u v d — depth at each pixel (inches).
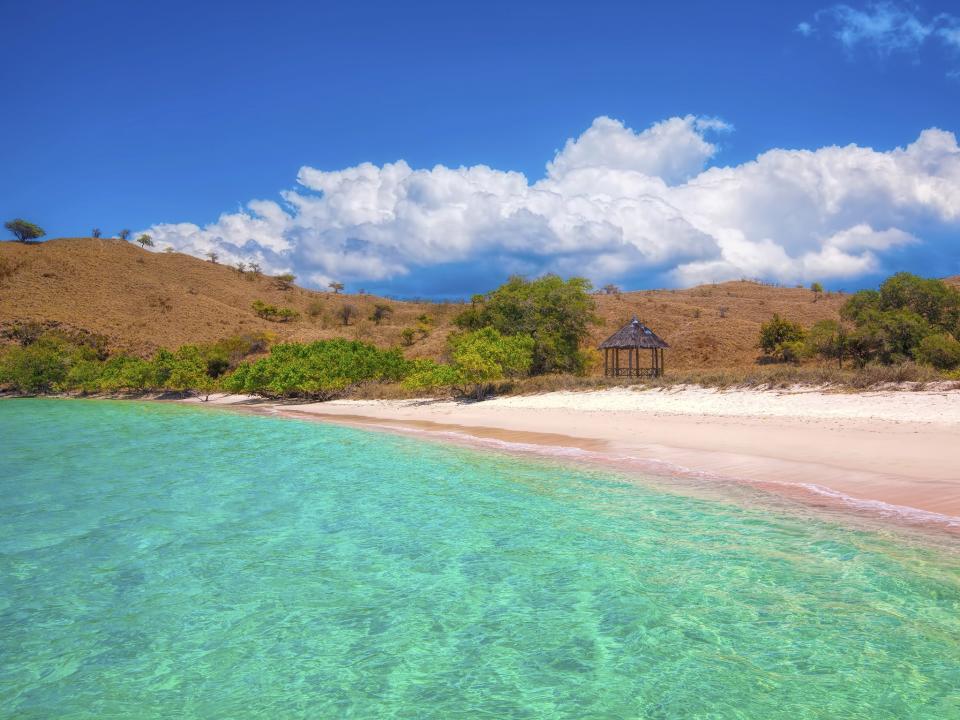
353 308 4970.5
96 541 449.1
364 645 282.4
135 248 5497.1
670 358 2439.7
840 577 326.6
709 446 729.0
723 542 390.3
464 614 309.9
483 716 224.1
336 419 1409.9
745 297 4827.8
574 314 1784.0
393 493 581.0
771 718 214.7
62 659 277.0
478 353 1440.7
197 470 734.5
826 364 1824.6
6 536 464.1
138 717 231.9
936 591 304.0
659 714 220.5
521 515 483.5
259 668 265.4
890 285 1777.8
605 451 756.0
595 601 317.7
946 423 705.6
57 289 4030.5
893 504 448.5
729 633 277.1
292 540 441.4
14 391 2780.5
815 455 624.7
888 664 245.9
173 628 305.3
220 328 4119.1
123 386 2573.8
